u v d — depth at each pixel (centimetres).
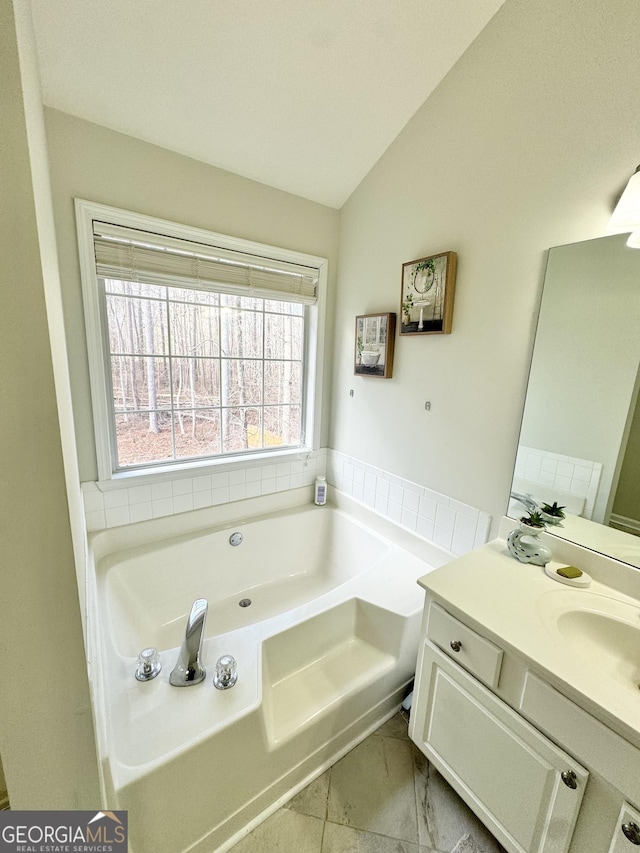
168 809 97
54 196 146
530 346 136
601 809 79
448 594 112
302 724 123
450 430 169
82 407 166
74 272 155
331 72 146
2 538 63
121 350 187
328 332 238
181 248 176
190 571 201
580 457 125
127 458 195
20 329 59
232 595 217
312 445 248
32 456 63
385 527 211
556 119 122
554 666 86
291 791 125
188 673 117
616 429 116
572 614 107
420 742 127
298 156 183
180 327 201
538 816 90
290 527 235
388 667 148
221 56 135
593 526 123
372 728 148
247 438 233
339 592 163
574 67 116
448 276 157
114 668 121
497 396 149
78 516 130
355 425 228
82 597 99
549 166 125
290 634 141
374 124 171
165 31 125
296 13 126
